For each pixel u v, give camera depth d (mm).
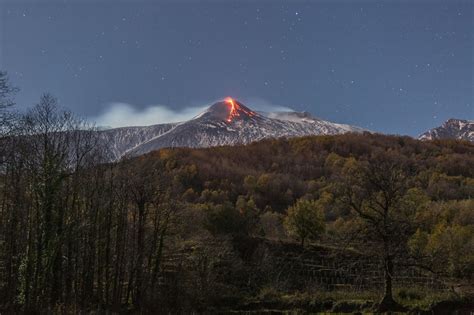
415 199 62938
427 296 59781
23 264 50500
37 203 49906
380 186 58750
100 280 61406
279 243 91125
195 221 87188
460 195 145125
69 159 58844
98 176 63000
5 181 53625
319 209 96438
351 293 65125
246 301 65812
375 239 58406
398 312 55656
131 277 63281
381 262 59375
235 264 75312
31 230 50531
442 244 73688
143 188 66688
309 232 92125
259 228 98500
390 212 60125
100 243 63344
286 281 74062
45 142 50875
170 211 69688
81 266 62750
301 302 63219
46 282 52031
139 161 82438
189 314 60094
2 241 56250
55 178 50094
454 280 71625
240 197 142750
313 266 82125
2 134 47562
